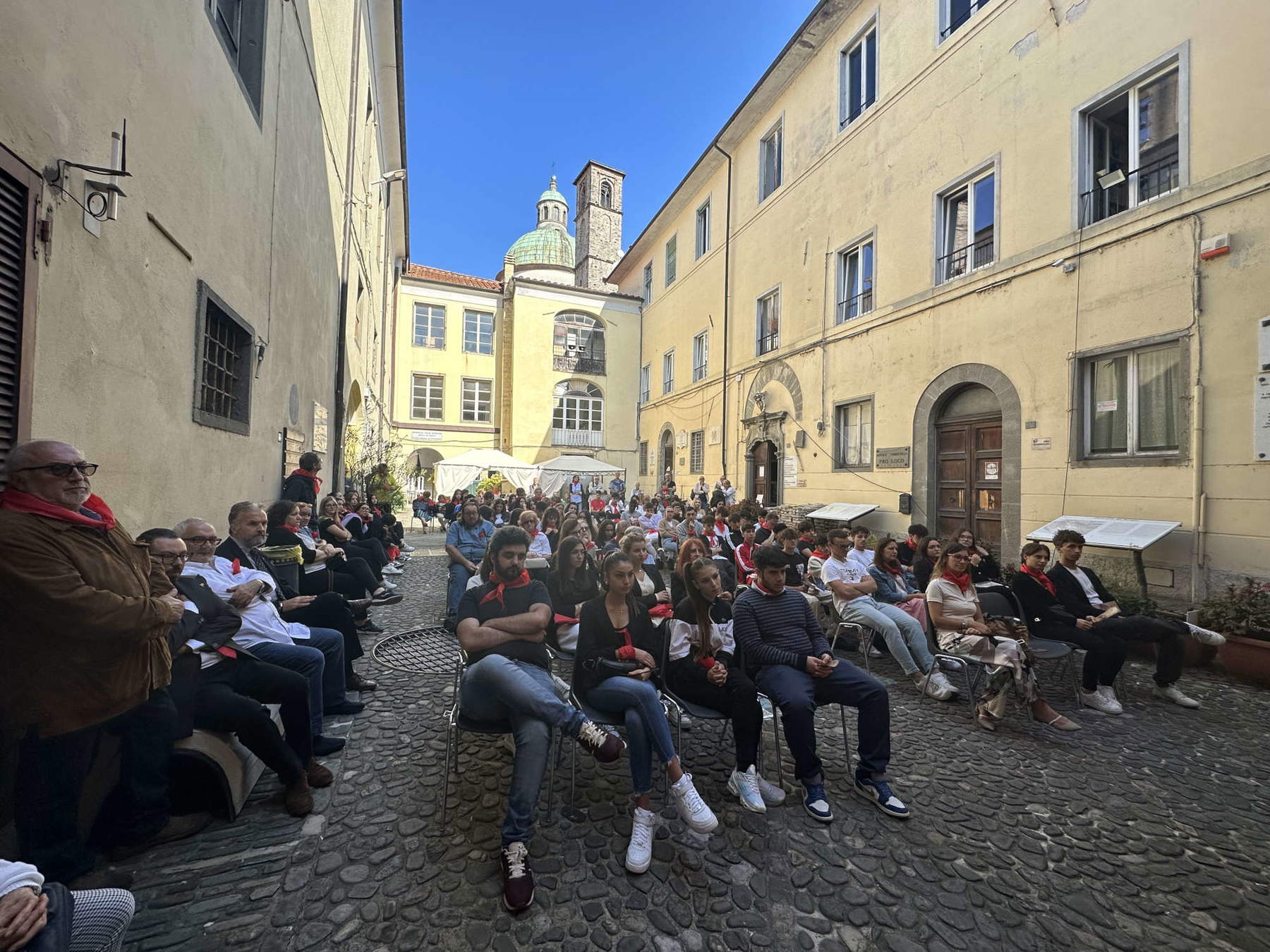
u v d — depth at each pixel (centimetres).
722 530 887
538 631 310
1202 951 217
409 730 383
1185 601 628
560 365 2655
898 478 1056
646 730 273
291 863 250
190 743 269
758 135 1620
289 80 659
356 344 1322
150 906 222
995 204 880
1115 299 710
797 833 284
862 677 322
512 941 212
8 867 146
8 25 217
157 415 353
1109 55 729
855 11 1224
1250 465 585
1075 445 750
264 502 604
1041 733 413
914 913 232
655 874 251
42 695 202
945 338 961
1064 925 228
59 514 210
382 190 1833
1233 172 601
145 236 331
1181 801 323
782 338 1466
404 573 1061
